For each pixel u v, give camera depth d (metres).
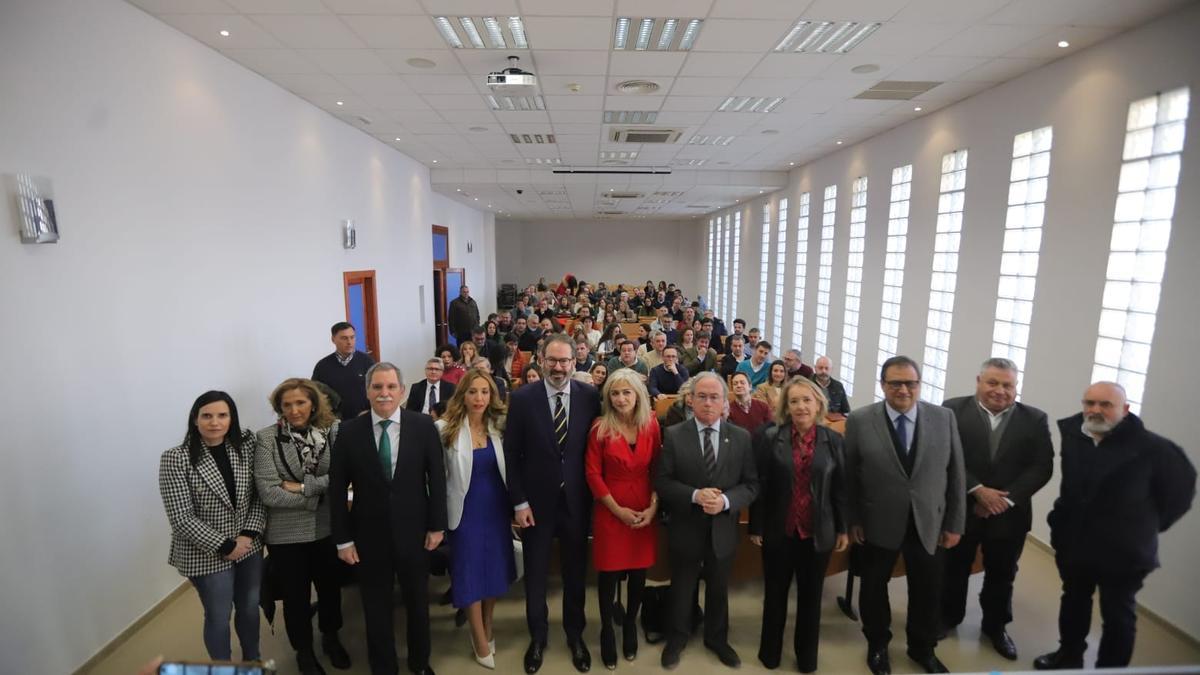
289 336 5.12
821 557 2.55
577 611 2.73
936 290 5.69
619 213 19.06
